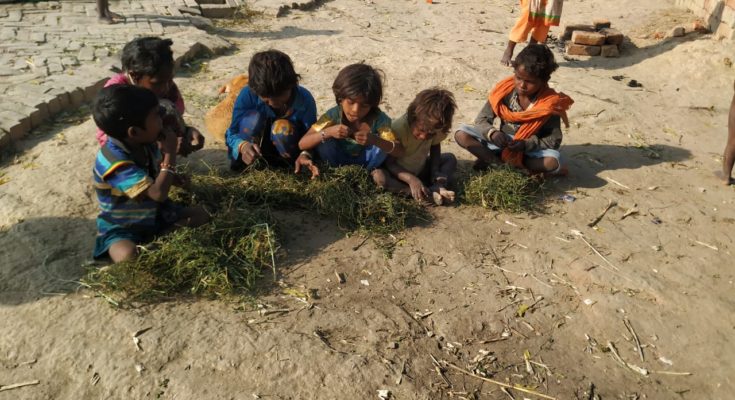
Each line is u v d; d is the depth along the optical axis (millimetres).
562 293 3795
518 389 3152
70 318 3330
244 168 4711
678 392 3203
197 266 3602
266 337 3285
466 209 4574
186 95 6242
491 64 7586
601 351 3414
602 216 4574
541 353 3373
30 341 3191
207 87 6484
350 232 4203
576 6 10203
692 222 4551
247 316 3430
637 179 5105
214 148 5215
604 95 6742
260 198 4367
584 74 7504
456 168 5062
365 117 4387
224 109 5082
